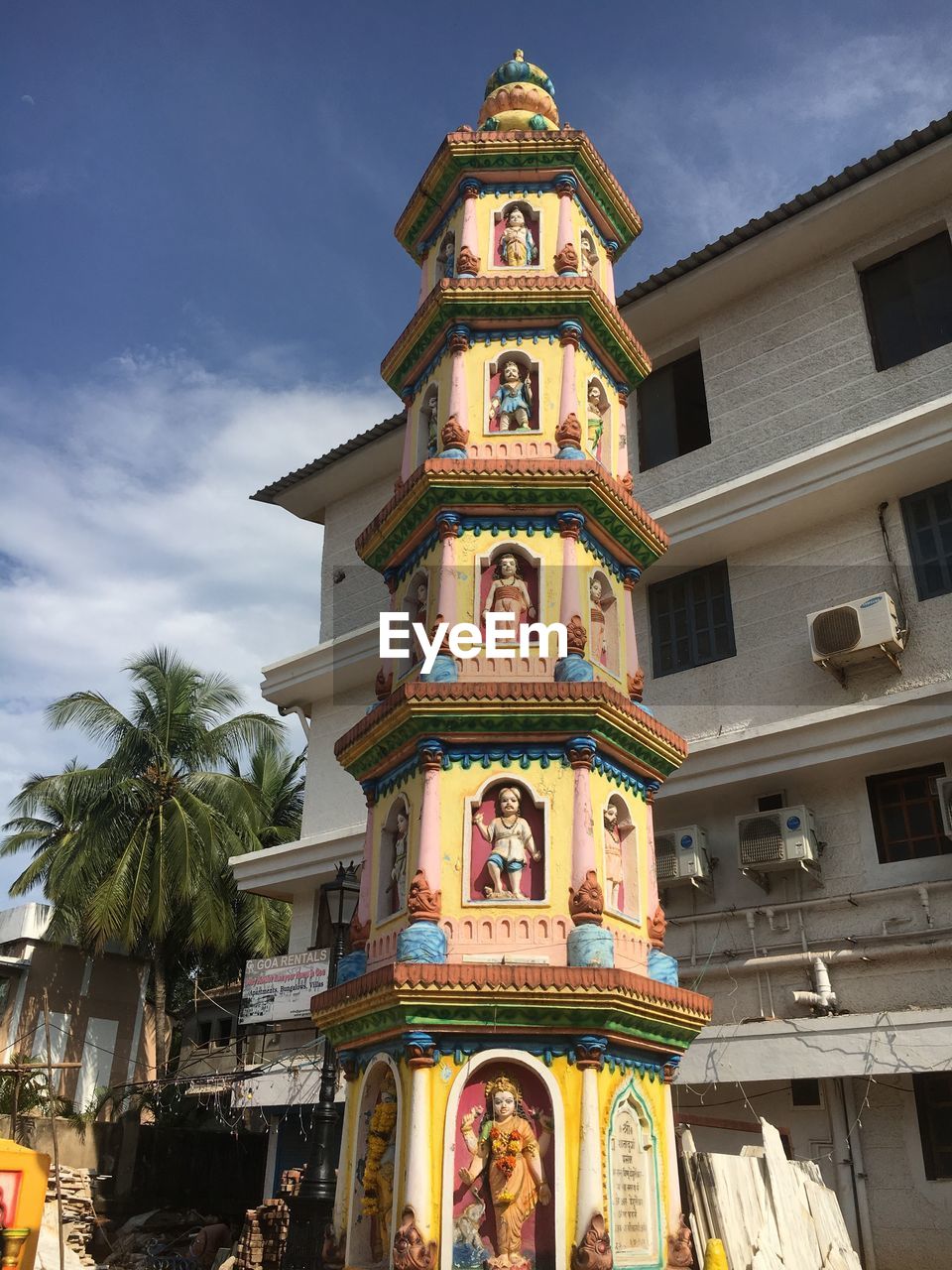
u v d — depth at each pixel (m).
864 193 20.02
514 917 11.12
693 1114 17.69
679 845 18.84
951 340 19.42
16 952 36.34
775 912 17.92
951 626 17.72
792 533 20.08
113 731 38.06
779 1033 16.33
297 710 28.83
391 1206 10.60
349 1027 11.55
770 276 21.95
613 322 14.92
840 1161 16.16
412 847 11.88
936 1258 15.07
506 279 14.54
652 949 12.05
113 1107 33.81
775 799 18.80
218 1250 23.64
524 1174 10.09
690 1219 11.28
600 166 16.12
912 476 18.52
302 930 26.52
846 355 20.45
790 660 19.39
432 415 15.23
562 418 13.95
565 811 11.61
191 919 35.97
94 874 35.28
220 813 37.69
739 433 21.44
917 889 16.64
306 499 30.17
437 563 13.39
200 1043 41.47
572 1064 10.45
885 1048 15.39
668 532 20.58
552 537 13.23
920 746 16.95
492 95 17.50
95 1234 26.20
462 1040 10.58
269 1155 25.12
